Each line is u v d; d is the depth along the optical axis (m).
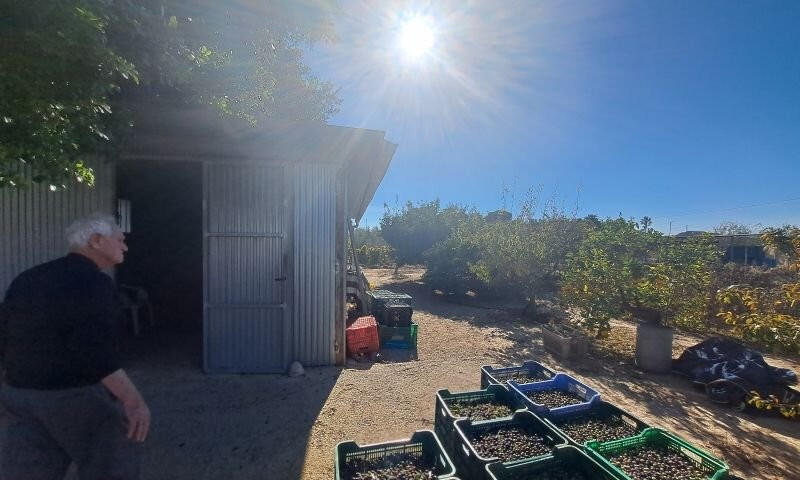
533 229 8.91
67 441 1.68
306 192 4.74
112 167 4.27
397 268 16.56
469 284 10.09
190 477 2.63
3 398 1.65
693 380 4.52
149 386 4.14
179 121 4.10
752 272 7.11
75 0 1.73
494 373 3.84
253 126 4.30
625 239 6.80
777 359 5.58
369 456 2.36
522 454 2.40
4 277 3.78
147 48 2.40
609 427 2.82
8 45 1.73
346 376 4.55
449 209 15.70
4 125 2.00
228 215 4.58
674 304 5.24
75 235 1.80
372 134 4.77
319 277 4.81
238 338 4.62
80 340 1.63
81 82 2.09
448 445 2.82
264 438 3.16
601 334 5.51
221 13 3.31
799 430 3.54
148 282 7.33
